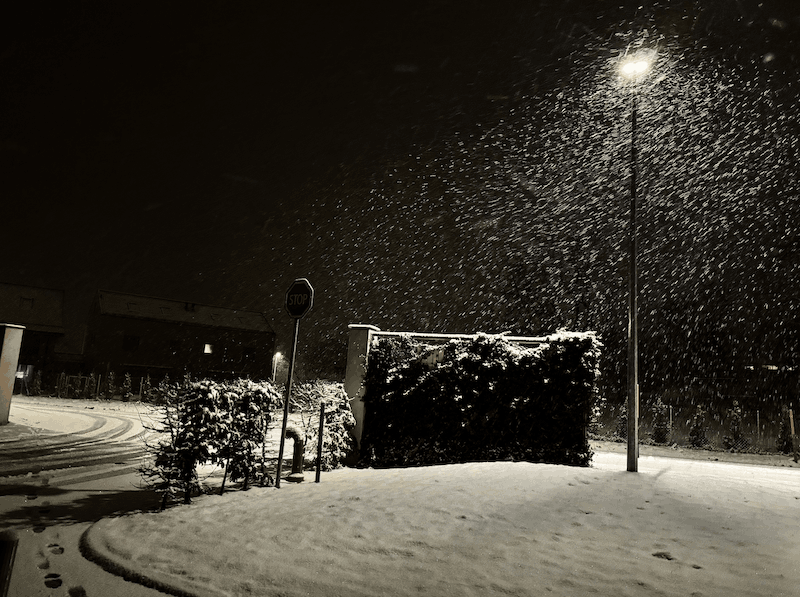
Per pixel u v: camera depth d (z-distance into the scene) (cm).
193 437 657
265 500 671
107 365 4031
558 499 639
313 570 429
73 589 402
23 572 433
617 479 752
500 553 462
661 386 3309
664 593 379
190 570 430
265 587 397
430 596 379
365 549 477
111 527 548
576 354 1030
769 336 3189
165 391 684
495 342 1064
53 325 4512
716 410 2919
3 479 797
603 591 384
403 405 1060
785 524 546
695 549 469
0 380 1403
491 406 1034
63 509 638
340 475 873
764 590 381
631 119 961
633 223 930
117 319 4406
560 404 1016
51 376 3759
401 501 639
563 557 452
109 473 885
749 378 3156
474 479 753
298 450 838
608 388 3300
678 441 2273
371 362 1095
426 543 490
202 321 4781
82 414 2017
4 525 561
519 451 1013
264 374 4966
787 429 2031
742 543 484
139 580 415
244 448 724
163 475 653
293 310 820
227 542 498
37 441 1228
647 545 480
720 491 691
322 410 834
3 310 4347
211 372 4688
